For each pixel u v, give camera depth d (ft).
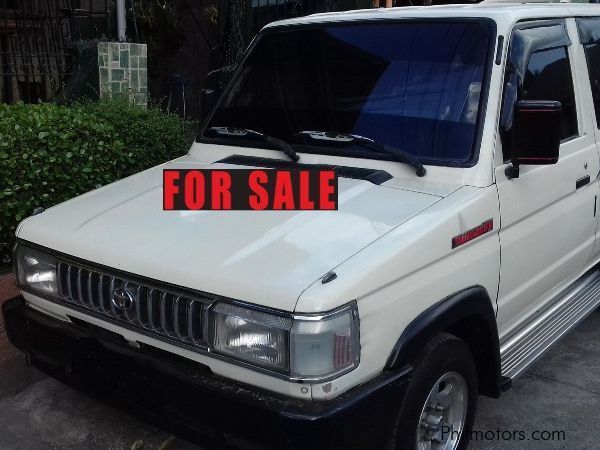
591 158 13.89
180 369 9.08
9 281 13.97
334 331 8.10
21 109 16.34
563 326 13.20
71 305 10.27
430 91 11.41
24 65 20.88
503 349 12.00
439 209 9.86
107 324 9.82
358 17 12.89
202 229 9.77
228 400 8.53
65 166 15.57
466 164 10.64
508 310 11.75
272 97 13.01
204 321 8.70
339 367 8.23
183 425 9.20
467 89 11.13
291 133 12.30
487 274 10.68
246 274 8.55
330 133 11.80
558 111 10.41
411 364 9.18
